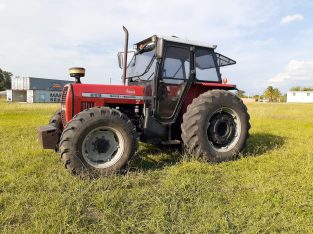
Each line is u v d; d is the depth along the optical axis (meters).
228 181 4.00
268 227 2.76
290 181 3.89
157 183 3.94
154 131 4.88
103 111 4.12
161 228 2.77
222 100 5.04
